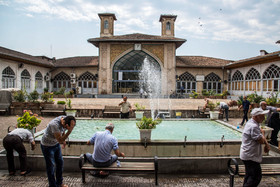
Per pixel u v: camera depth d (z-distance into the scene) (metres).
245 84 23.95
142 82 26.30
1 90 12.88
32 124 5.64
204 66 26.92
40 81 27.30
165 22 26.66
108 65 25.58
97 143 4.14
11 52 22.02
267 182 4.35
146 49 25.45
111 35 27.00
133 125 9.08
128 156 5.12
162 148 5.13
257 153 3.48
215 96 22.45
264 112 3.49
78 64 28.41
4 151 5.22
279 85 18.42
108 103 16.41
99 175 4.58
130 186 4.14
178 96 24.53
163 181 4.38
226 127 8.84
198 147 5.15
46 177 4.52
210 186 4.18
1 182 4.25
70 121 3.83
